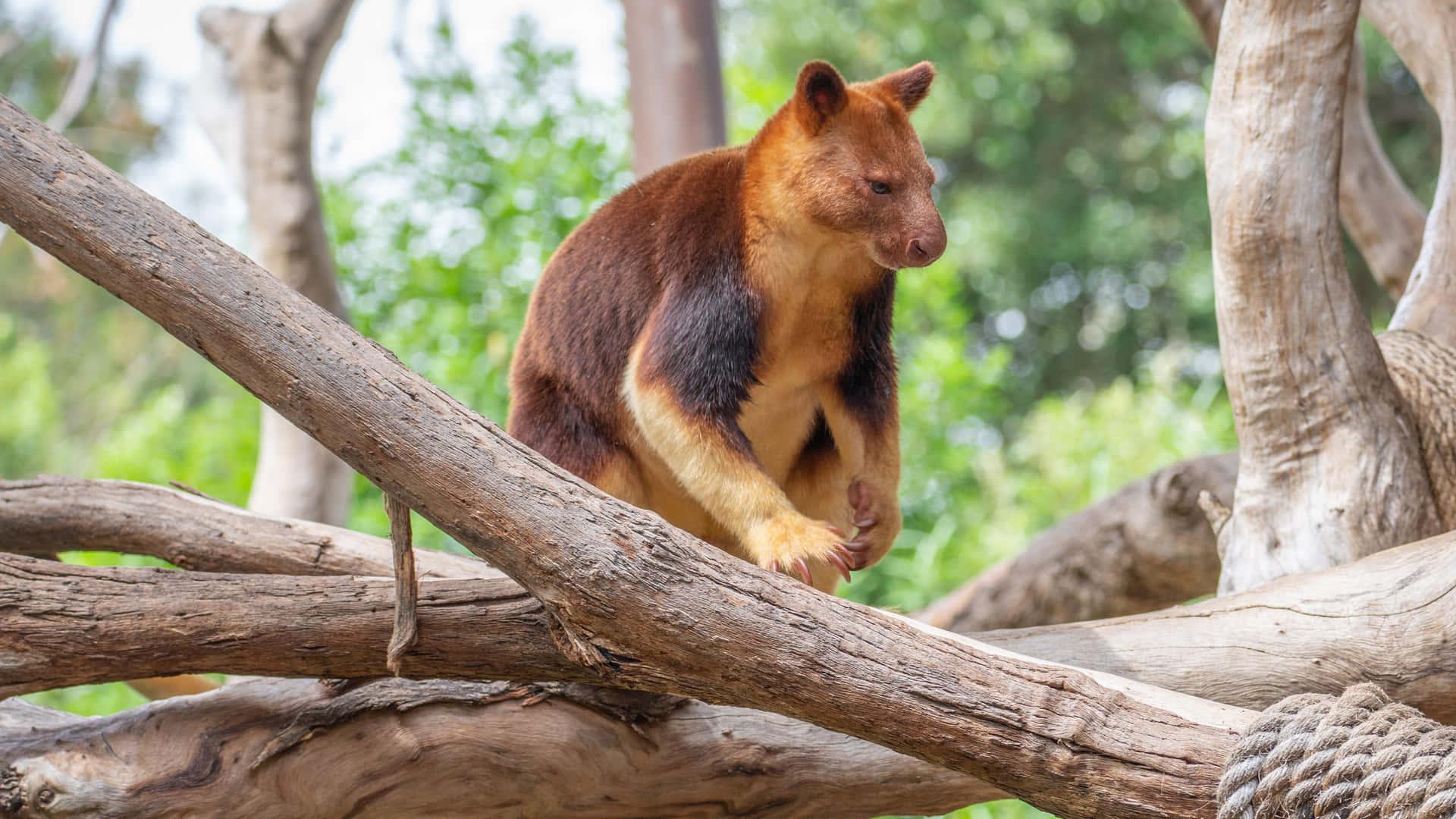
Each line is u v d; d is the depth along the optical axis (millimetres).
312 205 12359
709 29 12742
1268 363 6754
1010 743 4688
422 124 15633
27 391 26734
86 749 5586
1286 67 6602
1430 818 4129
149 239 4637
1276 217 6629
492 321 14680
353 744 5680
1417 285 8102
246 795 5582
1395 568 5863
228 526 6895
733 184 6812
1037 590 11438
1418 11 8406
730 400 6438
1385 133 31938
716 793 5949
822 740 5969
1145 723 4758
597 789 5871
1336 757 4367
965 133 34812
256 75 12242
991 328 37406
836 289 6840
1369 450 6621
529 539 4645
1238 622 5957
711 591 4699
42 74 29500
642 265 6836
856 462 7188
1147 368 25047
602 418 6902
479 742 5738
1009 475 18891
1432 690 5605
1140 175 35531
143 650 5262
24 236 4695
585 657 5043
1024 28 34375
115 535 6891
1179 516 10852
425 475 4645
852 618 4809
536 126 15680
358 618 5328
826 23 35438
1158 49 33469
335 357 4648
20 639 5184
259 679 5926
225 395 29891
